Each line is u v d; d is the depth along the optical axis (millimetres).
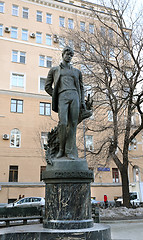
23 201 19125
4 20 28391
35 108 27234
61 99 5484
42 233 4277
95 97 17156
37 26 29812
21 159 25453
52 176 4832
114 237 7113
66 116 5379
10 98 26484
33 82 27969
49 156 5297
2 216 6438
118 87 16703
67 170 4859
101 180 28406
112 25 19484
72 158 5176
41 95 27781
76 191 4801
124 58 17531
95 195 27797
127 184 15922
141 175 29688
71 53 5703
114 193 28547
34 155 25938
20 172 25156
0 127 25469
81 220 4664
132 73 16406
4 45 27656
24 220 6520
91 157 17172
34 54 28766
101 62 15758
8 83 26828
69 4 31344
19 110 26719
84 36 17219
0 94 26172
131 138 16297
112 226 10422
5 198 24016
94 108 17703
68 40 17516
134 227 9945
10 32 28297
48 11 30703
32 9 30094
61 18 31203
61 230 4387
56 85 5574
